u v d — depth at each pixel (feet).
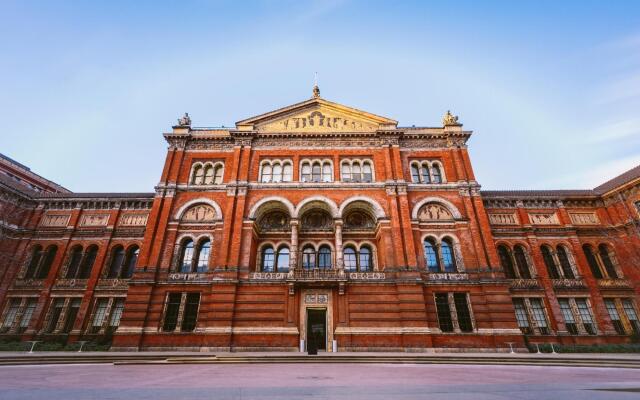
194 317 86.22
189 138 109.70
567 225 106.11
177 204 99.35
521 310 95.71
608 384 29.43
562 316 93.86
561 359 62.44
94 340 90.79
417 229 94.79
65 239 106.32
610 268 103.45
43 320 95.45
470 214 96.37
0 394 23.38
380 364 60.08
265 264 97.66
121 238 106.42
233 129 112.27
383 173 103.86
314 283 85.66
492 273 88.33
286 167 106.73
